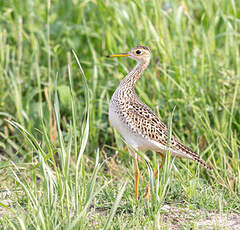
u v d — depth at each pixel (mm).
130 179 9609
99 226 7270
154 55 12578
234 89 11992
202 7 15438
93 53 12297
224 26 14797
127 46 12883
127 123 9148
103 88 12336
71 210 7168
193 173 9281
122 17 12758
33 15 14852
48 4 11656
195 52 12945
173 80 11203
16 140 11773
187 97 11484
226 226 7598
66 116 12031
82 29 14180
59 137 7070
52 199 6945
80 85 12766
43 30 14336
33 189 8250
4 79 12852
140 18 13828
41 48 13445
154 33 12000
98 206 8258
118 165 10422
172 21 13023
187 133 11281
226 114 11359
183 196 8836
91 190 6949
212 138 10430
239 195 8953
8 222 7125
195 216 7934
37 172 9766
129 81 9430
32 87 12938
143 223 7242
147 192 8547
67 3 15312
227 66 12773
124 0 14945
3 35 13758
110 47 12445
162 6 15172
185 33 14211
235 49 12672
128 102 9219
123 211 8117
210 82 12125
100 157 10617
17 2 14945
